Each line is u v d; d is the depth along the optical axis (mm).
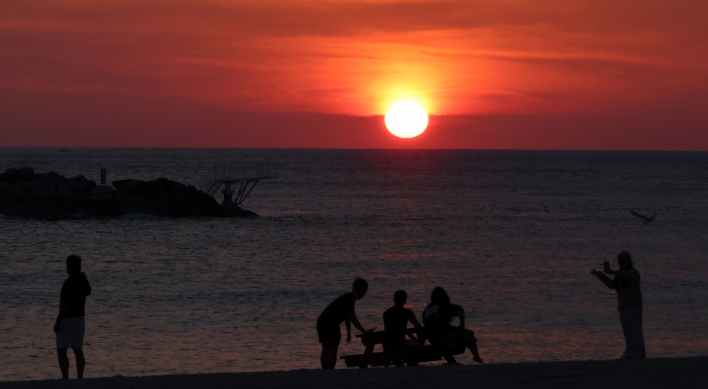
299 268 68500
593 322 44938
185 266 68938
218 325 43000
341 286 58125
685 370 20734
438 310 25031
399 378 20094
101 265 68812
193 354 36531
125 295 52688
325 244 88812
